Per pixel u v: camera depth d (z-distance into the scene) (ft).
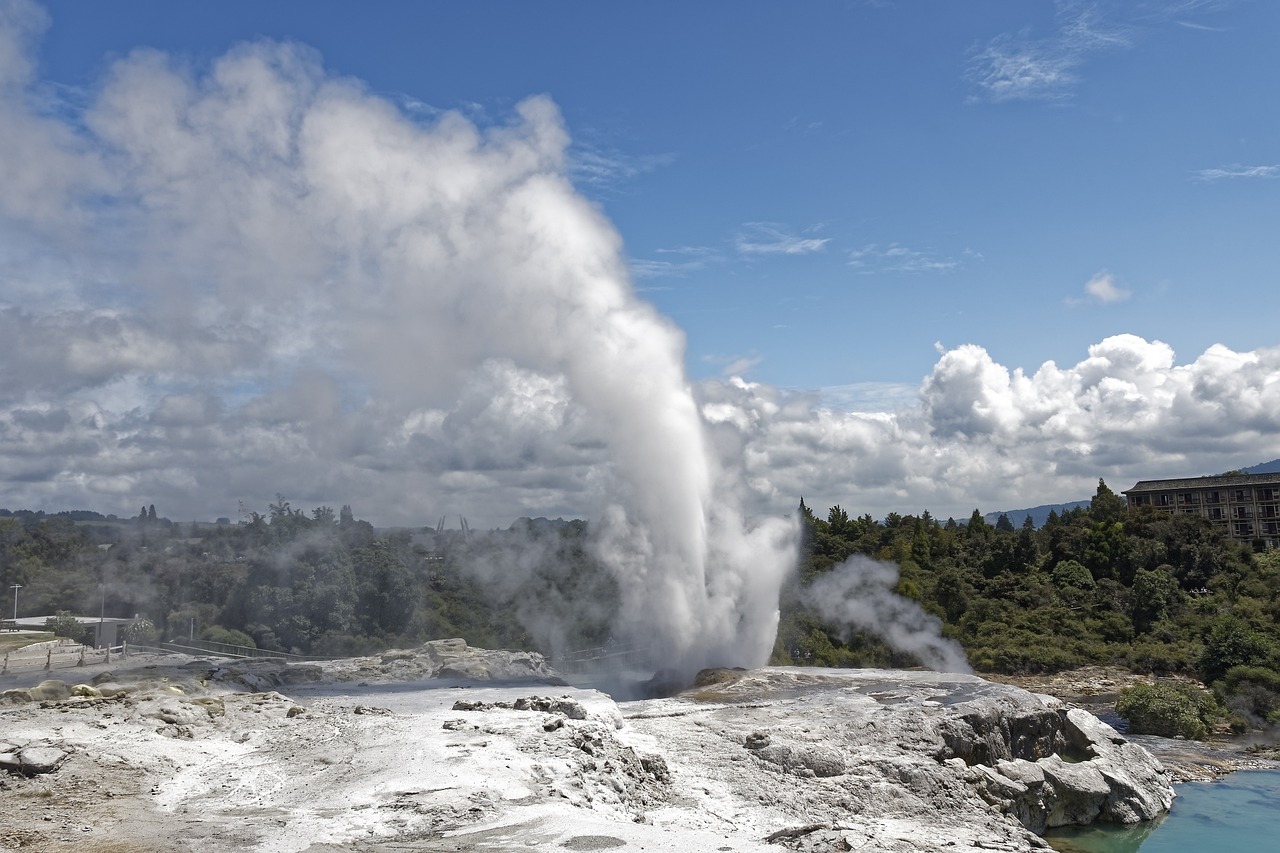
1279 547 366.63
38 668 187.21
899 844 69.21
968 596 282.97
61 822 66.44
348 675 172.55
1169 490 427.33
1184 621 258.98
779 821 82.38
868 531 353.31
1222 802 138.72
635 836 62.03
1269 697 205.16
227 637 251.39
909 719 116.26
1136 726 197.26
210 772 83.92
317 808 69.62
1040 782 120.37
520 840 60.70
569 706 109.60
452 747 84.89
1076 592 283.38
